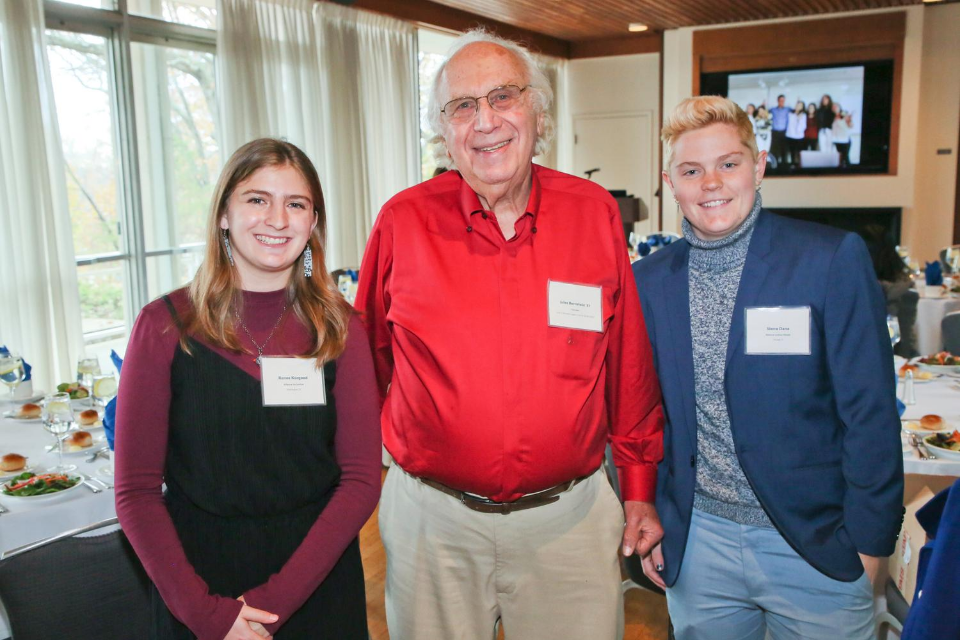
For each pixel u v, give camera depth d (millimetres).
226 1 5777
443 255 1499
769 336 1479
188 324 1338
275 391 1371
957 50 8562
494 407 1447
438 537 1546
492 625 1596
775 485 1492
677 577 1648
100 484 2230
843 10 8570
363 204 7285
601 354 1548
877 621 2039
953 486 1122
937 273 5383
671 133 1550
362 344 1472
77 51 4988
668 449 1665
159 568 1276
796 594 1523
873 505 1432
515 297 1475
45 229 4688
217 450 1346
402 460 1552
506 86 1447
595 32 9727
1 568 1495
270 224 1321
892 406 1435
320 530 1391
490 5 7984
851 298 1429
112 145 5266
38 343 4711
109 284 5367
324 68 6844
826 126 8961
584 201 1585
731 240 1521
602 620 1582
